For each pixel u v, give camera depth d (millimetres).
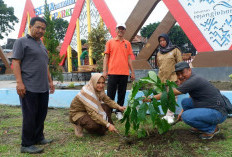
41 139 3096
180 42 33531
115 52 4199
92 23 11375
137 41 20156
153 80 2721
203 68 7281
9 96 6594
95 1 10641
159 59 3967
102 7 10352
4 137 3432
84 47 18875
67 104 5715
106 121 3006
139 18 8406
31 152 2721
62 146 2953
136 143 2881
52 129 3738
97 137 3242
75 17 12297
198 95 2918
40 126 3037
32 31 2730
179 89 2859
